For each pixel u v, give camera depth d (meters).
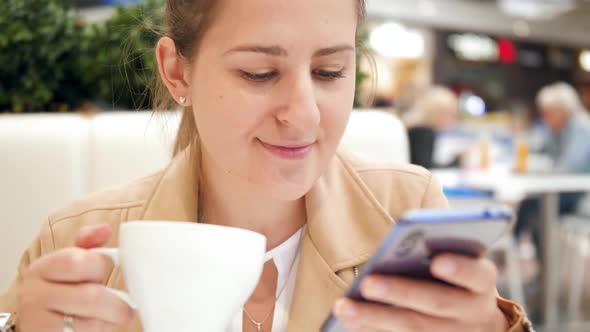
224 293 0.55
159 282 0.54
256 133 0.75
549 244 3.77
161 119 1.29
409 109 5.39
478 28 7.74
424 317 0.57
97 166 1.52
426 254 0.52
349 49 0.74
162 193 0.95
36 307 0.62
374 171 1.04
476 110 7.93
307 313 0.88
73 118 1.54
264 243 0.58
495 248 3.75
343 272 0.91
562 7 5.95
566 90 4.97
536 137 6.72
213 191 0.94
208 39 0.76
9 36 1.62
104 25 1.71
